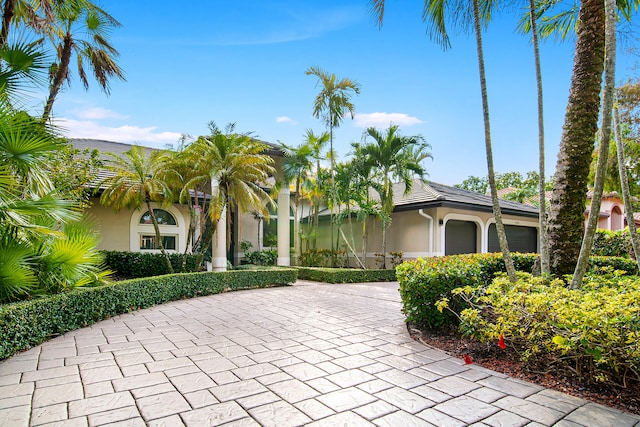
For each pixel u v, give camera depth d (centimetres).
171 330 610
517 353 449
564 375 390
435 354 482
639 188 1227
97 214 1221
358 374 409
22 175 558
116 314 732
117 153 1459
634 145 1092
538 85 645
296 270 1270
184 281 954
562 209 646
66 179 885
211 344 527
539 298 404
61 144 612
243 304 867
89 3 877
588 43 629
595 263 901
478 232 1700
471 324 475
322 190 1577
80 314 622
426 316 570
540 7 756
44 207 528
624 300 378
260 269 1263
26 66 593
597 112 637
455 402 339
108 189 1016
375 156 1414
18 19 802
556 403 336
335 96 1444
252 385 377
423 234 1561
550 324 388
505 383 383
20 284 519
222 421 302
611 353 350
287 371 418
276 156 1480
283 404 334
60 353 482
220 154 1066
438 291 560
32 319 511
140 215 1294
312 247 1867
